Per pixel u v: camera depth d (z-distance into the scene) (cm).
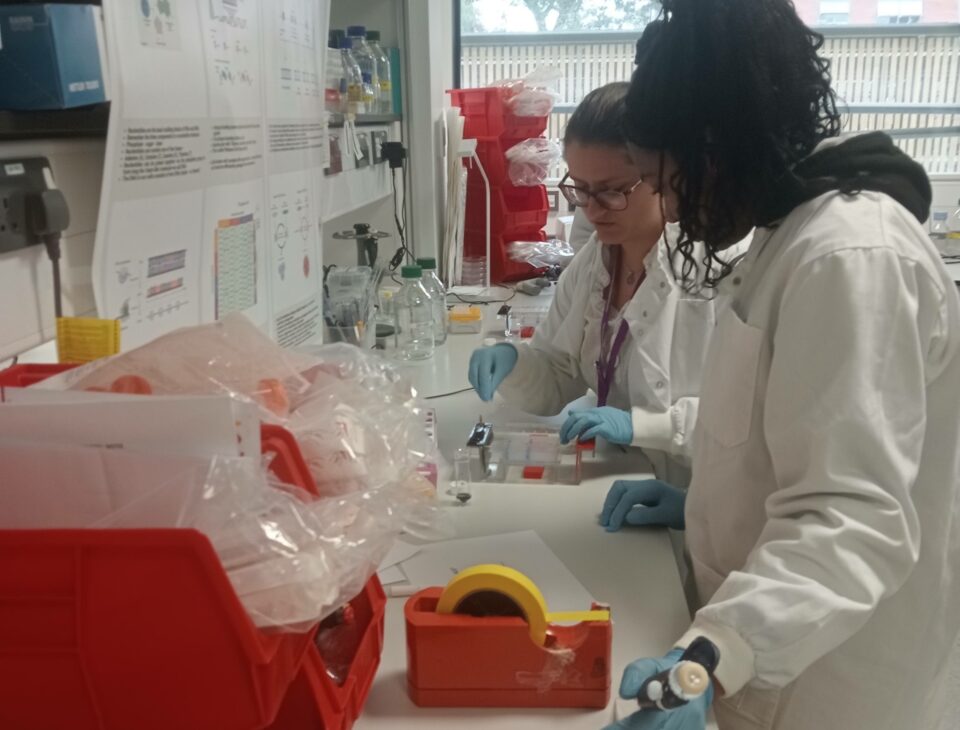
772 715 95
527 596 75
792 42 80
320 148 162
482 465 135
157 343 69
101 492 50
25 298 81
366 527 58
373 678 79
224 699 49
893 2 374
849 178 83
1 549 47
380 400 75
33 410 50
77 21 78
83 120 85
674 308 142
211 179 111
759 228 89
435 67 278
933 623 92
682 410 137
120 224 88
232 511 49
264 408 64
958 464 89
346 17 263
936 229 346
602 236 144
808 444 75
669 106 79
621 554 107
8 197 77
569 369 168
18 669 49
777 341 79
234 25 116
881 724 94
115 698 49
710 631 71
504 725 75
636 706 77
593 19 384
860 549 71
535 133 301
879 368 72
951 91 384
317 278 164
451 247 287
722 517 93
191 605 47
